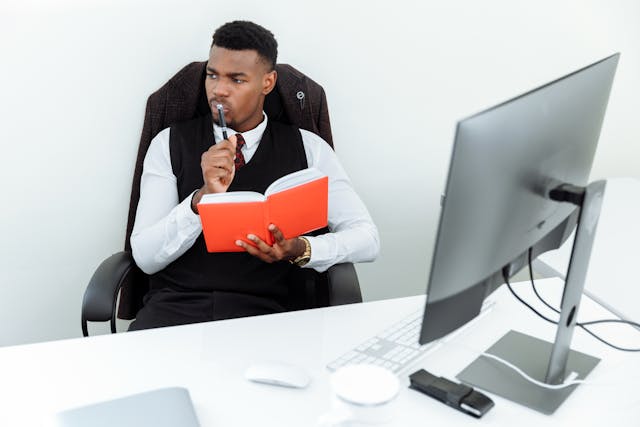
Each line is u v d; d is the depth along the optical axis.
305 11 1.97
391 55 2.08
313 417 1.07
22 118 1.87
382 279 2.37
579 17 2.21
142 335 1.30
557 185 1.12
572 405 1.11
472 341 1.28
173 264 1.77
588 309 1.40
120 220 2.04
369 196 2.24
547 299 1.44
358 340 1.29
